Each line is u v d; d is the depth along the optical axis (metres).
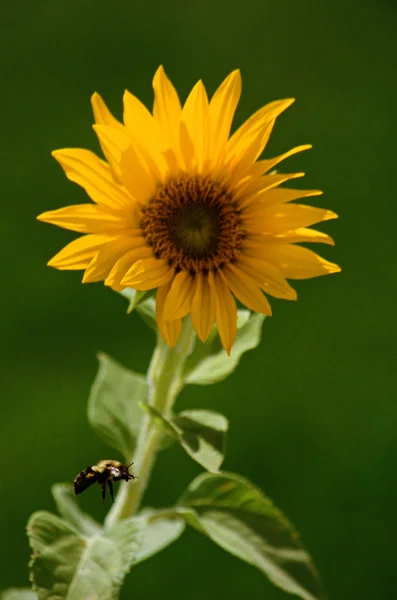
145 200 1.20
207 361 1.25
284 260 1.20
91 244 1.20
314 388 1.67
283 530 1.25
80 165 1.19
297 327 1.77
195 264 1.21
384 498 1.57
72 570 1.19
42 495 1.54
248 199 1.21
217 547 1.55
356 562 1.54
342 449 1.60
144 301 1.22
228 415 1.61
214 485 1.25
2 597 1.29
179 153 1.20
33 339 1.68
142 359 1.65
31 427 1.58
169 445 1.26
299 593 1.23
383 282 1.86
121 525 1.21
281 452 1.59
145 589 1.52
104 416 1.28
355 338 1.76
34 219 1.87
